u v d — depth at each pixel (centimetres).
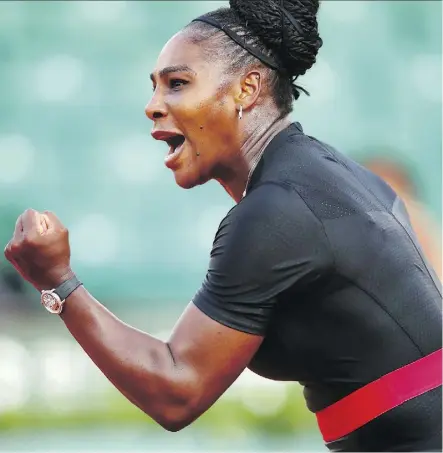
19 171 3869
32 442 2223
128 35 3919
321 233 806
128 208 3859
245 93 877
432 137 3888
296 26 873
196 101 864
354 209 831
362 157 3625
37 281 845
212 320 811
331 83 3922
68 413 2433
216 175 908
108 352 814
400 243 848
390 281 823
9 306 3072
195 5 3919
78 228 3828
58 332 2905
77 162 3884
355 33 3938
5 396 2514
